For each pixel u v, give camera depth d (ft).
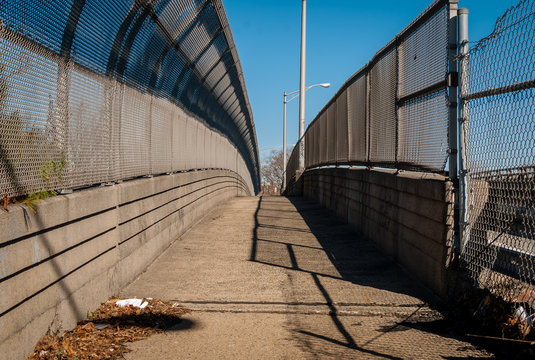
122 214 18.53
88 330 13.71
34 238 11.39
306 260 23.81
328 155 46.29
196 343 13.34
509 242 13.96
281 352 12.79
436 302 16.63
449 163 16.69
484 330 13.80
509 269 13.44
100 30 15.90
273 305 16.78
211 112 46.70
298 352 12.80
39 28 11.88
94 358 11.76
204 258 24.41
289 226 35.12
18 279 10.64
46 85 12.48
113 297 17.37
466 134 16.10
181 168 32.94
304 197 65.46
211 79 39.37
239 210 46.80
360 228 30.35
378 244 25.81
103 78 16.99
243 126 79.25
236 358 12.35
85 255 14.75
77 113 14.62
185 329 14.49
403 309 16.26
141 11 18.86
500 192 13.88
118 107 18.80
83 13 14.21
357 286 19.04
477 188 15.53
